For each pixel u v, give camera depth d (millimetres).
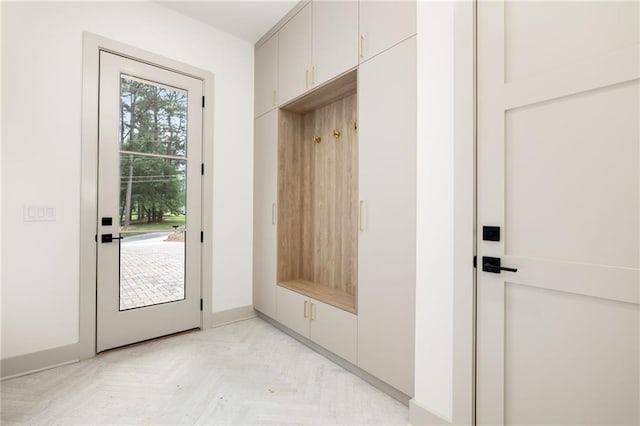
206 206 2625
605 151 992
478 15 1271
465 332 1298
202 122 2633
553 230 1100
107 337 2133
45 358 1888
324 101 2461
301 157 2791
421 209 1481
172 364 1994
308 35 2258
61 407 1531
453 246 1344
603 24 993
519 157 1177
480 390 1272
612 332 990
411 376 1519
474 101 1280
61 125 1946
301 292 2328
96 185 2084
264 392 1698
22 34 1814
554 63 1092
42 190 1882
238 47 2848
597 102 1005
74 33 1995
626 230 957
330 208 2529
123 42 2195
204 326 2611
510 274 1193
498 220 1222
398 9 1599
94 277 2070
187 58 2520
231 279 2793
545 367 1123
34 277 1859
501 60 1210
